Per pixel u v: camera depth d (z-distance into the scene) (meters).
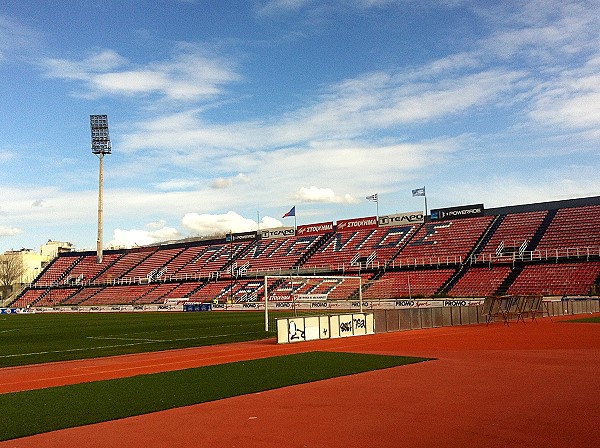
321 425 11.37
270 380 17.55
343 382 16.83
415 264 76.56
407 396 14.23
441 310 41.25
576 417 11.53
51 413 13.34
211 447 10.02
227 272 96.44
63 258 126.38
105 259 120.81
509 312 41.81
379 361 21.61
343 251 89.00
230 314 68.56
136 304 96.31
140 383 17.73
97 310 94.00
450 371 18.58
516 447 9.53
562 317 47.59
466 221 83.31
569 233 70.44
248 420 12.05
